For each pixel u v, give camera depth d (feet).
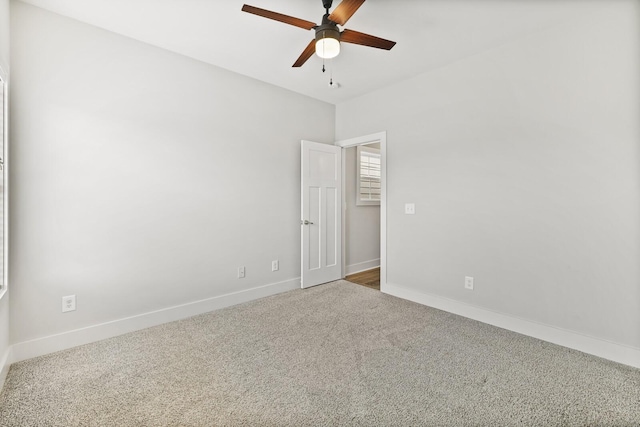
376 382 5.98
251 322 9.00
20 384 5.88
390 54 9.07
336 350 7.29
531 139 8.05
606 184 6.94
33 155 6.89
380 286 12.18
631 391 5.70
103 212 7.88
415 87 10.74
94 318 7.80
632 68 6.56
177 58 9.12
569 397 5.51
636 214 6.59
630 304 6.70
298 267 12.66
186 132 9.34
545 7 6.81
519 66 8.23
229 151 10.36
